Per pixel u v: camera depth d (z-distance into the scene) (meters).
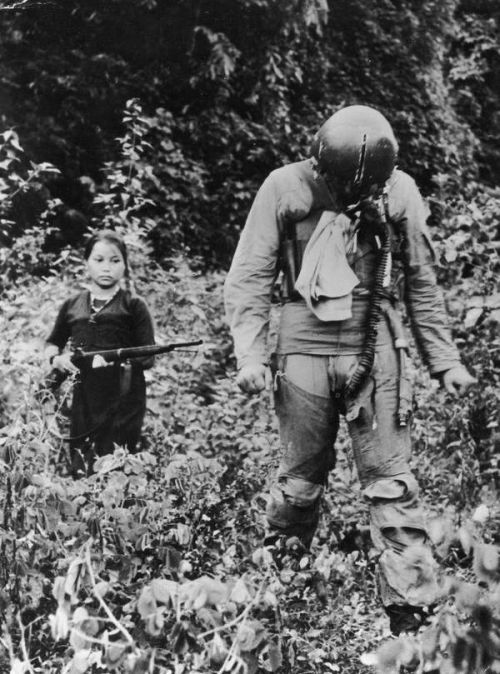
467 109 22.70
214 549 4.77
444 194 9.61
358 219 4.41
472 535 2.82
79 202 15.14
